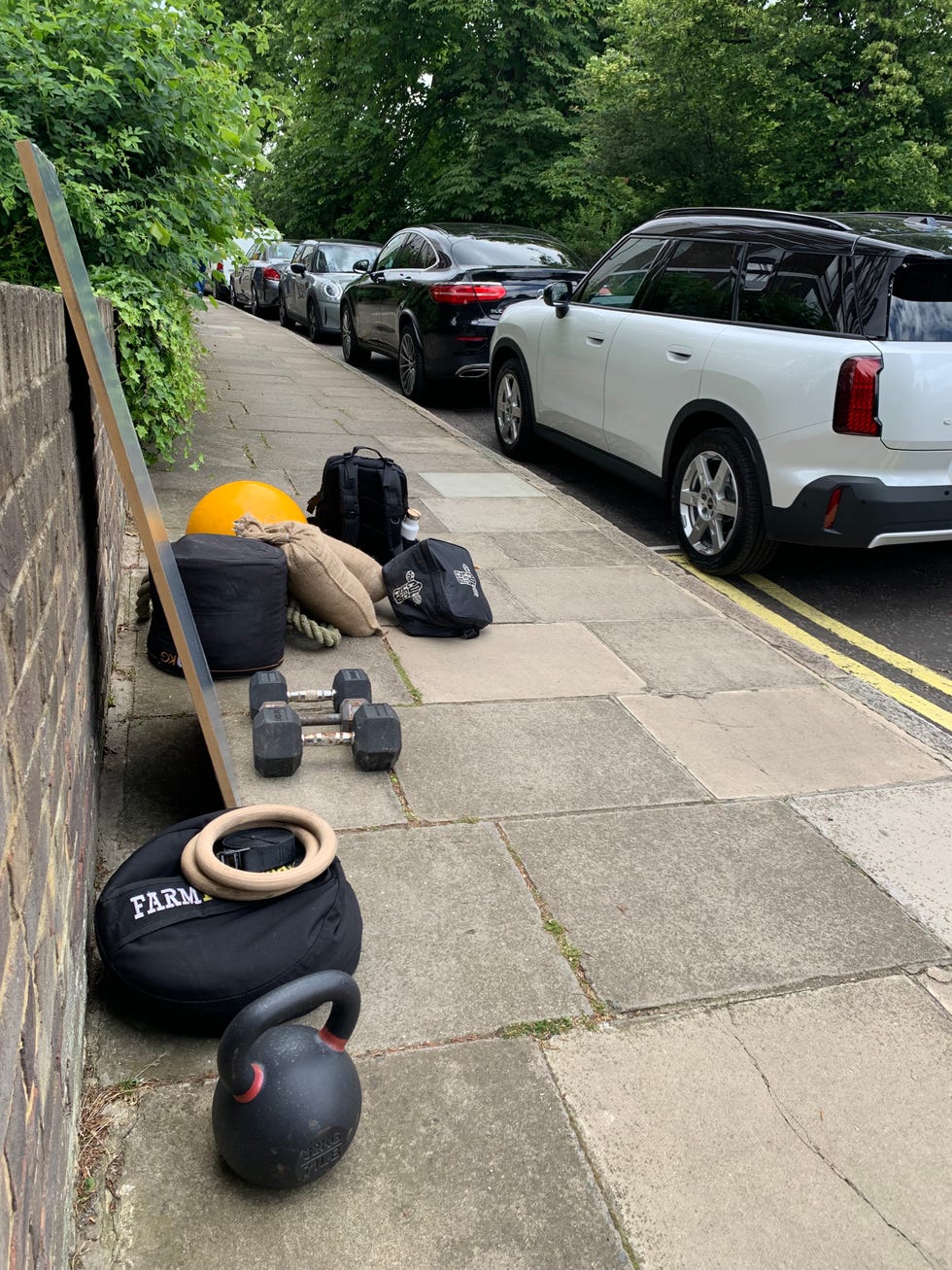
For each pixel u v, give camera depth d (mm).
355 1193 1894
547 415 7523
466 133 23516
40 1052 1442
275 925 2205
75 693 2289
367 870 2824
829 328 5012
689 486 5887
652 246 6508
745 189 18000
